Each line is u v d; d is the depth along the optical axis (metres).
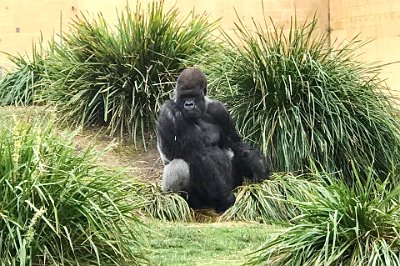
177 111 20.89
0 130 15.10
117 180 14.84
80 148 24.09
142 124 25.22
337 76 23.77
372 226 13.99
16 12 39.66
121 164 23.98
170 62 25.91
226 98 23.66
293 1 39.94
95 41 26.22
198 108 20.69
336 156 23.27
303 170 22.66
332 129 23.00
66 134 18.28
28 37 39.62
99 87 25.81
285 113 22.83
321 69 23.33
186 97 20.67
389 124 23.75
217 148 21.27
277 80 23.02
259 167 21.58
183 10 39.34
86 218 13.70
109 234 13.74
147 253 15.23
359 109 23.62
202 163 20.98
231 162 21.61
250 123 23.17
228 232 18.42
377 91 24.67
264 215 20.70
